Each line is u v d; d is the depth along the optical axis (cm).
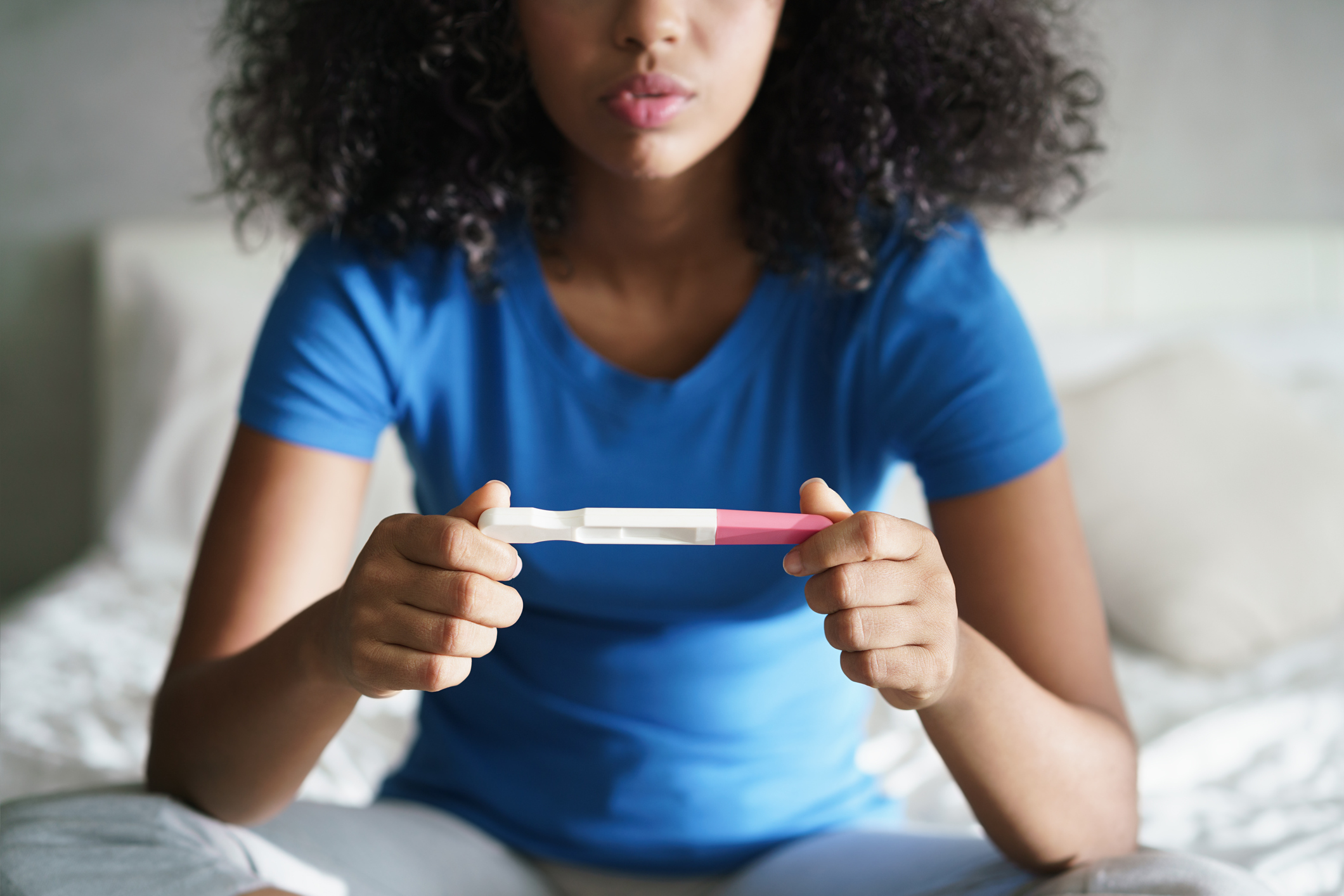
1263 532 164
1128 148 234
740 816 82
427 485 86
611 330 84
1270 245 230
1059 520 78
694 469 81
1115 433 176
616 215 82
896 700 60
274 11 95
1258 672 149
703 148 72
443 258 85
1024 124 90
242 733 66
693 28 69
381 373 82
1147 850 67
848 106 83
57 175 229
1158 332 219
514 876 79
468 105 84
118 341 217
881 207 85
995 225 98
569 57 70
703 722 82
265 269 222
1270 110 235
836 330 82
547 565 79
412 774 89
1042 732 66
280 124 94
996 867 71
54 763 112
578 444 82
